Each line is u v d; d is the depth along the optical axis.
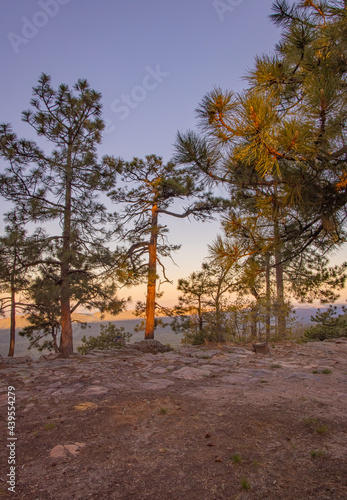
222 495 3.33
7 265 15.22
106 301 15.33
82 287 14.73
